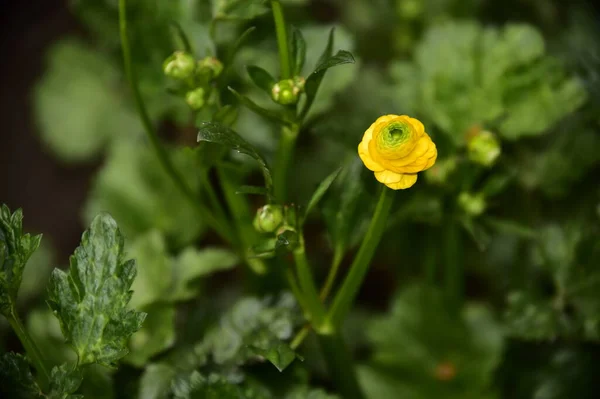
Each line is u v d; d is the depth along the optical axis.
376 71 0.67
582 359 0.57
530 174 0.59
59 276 0.48
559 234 0.56
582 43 0.61
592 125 0.59
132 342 0.53
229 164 0.50
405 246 0.62
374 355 0.57
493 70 0.58
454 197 0.54
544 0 0.64
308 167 0.63
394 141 0.45
